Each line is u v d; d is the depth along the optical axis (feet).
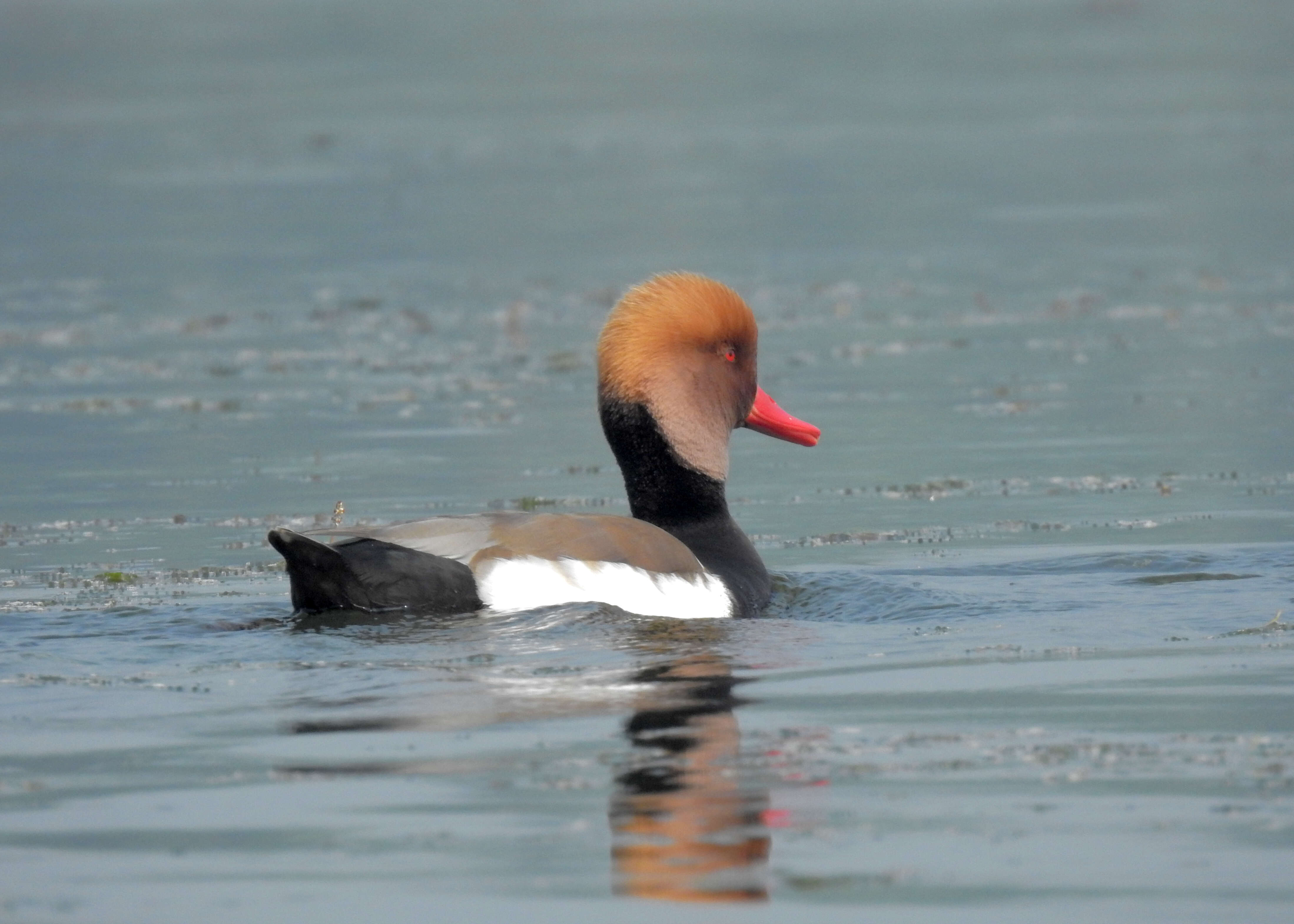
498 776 25.00
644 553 36.22
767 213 130.93
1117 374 74.54
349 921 20.24
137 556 45.98
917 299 96.78
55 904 20.86
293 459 60.64
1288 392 69.31
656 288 40.73
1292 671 30.96
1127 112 185.98
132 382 77.10
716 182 148.15
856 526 49.83
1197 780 24.68
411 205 139.03
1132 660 32.22
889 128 179.73
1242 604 37.55
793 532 49.24
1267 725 27.43
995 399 70.23
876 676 31.14
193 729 27.71
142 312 96.48
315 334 89.45
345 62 245.65
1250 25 254.47
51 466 60.13
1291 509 49.67
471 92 216.54
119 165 163.43
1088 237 116.57
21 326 92.53
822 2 292.81
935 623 36.11
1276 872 21.26
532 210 135.54
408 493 54.44
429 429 66.13
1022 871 21.44
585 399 72.23
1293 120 173.68
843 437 64.59
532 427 66.33
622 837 22.57
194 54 253.24
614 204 137.08
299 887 21.22
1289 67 215.10
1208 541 45.44
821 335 86.63
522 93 216.54
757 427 42.45
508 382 76.33
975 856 21.94
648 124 188.75
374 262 113.91
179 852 22.41
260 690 29.91
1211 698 29.22
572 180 151.84
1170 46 238.48
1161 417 65.62
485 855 22.11
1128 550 44.47
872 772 25.21
